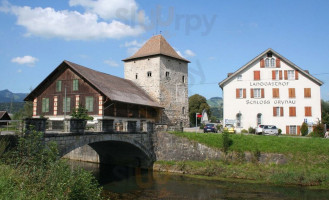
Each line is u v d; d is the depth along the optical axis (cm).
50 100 2991
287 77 3300
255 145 2117
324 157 1936
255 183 1791
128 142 2008
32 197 801
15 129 1509
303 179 1753
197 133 2342
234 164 2072
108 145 2278
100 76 3053
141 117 3109
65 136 1381
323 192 1594
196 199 1492
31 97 3148
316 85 3259
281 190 1636
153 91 3503
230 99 3384
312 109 3238
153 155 2350
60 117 2892
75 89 2823
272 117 3288
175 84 3719
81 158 2817
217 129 3372
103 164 2591
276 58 3338
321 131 2528
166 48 3684
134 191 1658
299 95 3269
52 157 1010
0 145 996
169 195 1571
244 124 3328
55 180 893
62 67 2925
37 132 1095
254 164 2034
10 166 952
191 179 1928
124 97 2791
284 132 3253
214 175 1997
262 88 3328
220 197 1521
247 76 3372
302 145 2044
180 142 2300
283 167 1945
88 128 2000
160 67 3488
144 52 3675
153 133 2380
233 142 2183
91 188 1032
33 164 959
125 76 3812
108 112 2672
